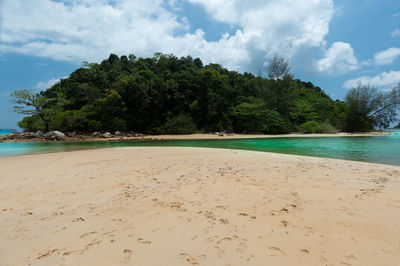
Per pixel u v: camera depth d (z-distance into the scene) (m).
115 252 2.35
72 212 3.52
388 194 4.14
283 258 2.20
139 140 25.55
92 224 3.06
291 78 42.84
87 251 2.38
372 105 41.00
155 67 55.94
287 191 4.40
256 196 4.12
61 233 2.81
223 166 7.23
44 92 41.00
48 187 5.04
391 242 2.46
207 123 40.56
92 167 7.44
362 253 2.26
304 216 3.19
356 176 5.70
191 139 26.34
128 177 5.88
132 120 37.94
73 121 33.44
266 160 8.45
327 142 19.73
